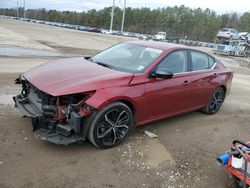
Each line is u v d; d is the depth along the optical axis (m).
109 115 4.52
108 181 3.83
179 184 4.01
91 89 4.25
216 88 6.82
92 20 126.12
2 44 17.14
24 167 3.87
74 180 3.75
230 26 108.31
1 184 3.49
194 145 5.25
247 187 3.67
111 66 5.20
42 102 4.31
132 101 4.71
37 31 35.81
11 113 5.49
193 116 6.84
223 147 5.36
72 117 4.12
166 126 5.96
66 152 4.36
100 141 4.46
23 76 4.92
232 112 7.70
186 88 5.77
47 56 14.15
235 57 36.38
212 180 4.21
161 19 113.06
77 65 5.07
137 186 3.82
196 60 6.21
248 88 11.93
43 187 3.54
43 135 4.15
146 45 5.80
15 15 185.12
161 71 4.97
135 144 4.91
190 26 109.00
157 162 4.46
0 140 4.46
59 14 153.50
